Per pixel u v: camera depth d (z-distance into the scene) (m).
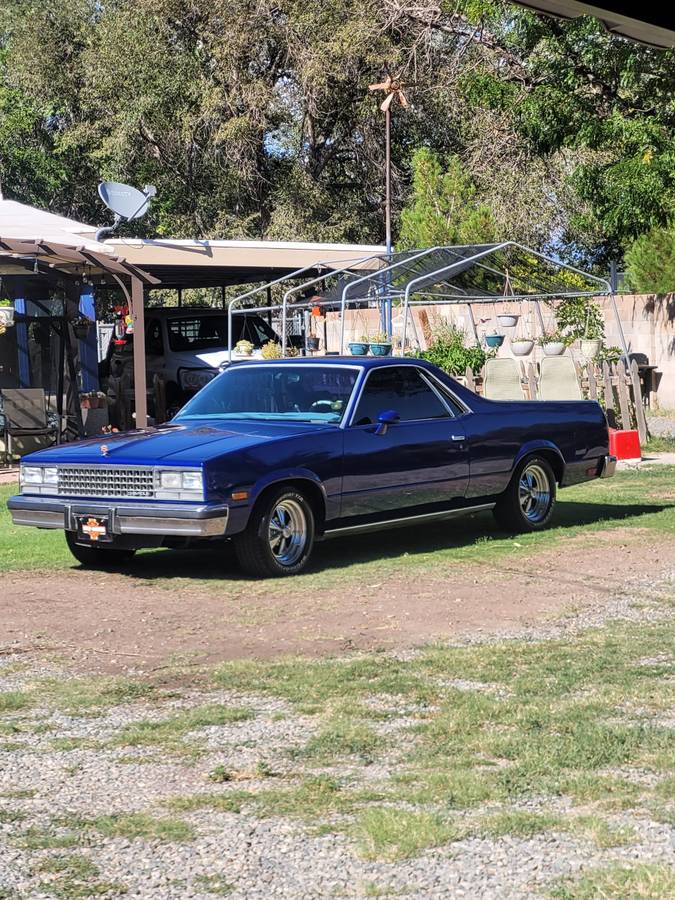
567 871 3.67
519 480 10.67
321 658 6.46
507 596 8.01
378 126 39.50
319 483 8.97
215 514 8.34
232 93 37.12
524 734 5.06
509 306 24.72
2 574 9.16
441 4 29.27
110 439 9.48
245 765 4.77
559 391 17.09
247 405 9.98
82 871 3.76
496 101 20.94
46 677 6.18
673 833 3.98
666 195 18.88
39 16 41.31
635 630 7.01
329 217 40.62
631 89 20.00
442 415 10.10
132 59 38.03
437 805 4.27
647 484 14.14
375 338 19.19
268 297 26.73
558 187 31.66
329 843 3.94
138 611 7.73
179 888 3.63
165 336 24.27
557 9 2.84
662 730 5.07
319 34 35.97
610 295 19.41
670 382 21.98
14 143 43.25
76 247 16.48
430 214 29.19
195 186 41.50
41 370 19.84
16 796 4.46
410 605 7.77
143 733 5.20
